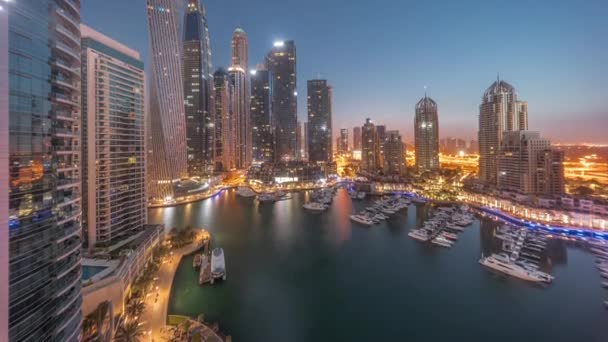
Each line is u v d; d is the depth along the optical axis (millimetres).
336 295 95375
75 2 53188
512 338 74438
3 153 35906
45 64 45094
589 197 195000
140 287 89062
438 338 74250
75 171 52719
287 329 77188
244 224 185625
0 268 34844
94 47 110625
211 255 119938
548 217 172500
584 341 73312
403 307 88438
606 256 128000
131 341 61625
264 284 102125
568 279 106812
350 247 142250
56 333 44875
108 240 111375
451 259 127000
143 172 132000
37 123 42844
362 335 75250
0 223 35031
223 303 88875
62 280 46969
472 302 91375
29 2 42062
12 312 37156
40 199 42750
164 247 123875
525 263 115750
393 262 123438
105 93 112562
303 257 128500
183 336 67625
